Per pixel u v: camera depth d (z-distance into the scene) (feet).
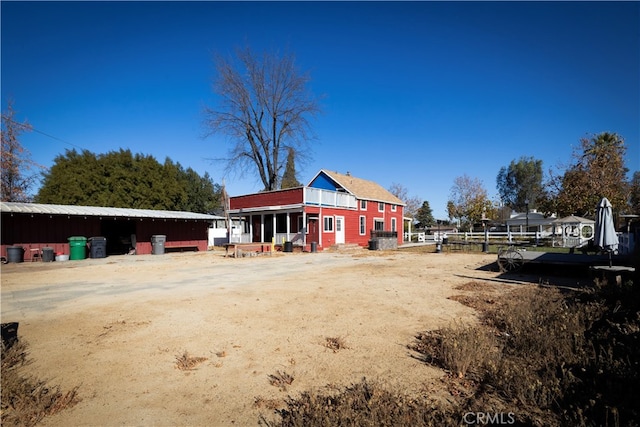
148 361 14.19
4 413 10.21
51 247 63.00
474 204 166.40
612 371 11.45
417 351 15.06
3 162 89.86
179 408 10.65
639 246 33.65
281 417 10.02
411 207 215.92
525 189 233.76
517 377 11.48
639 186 103.91
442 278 35.86
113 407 10.71
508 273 39.47
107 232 77.87
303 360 14.15
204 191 156.76
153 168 116.37
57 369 13.46
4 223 57.77
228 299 25.70
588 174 86.22
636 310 17.81
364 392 10.92
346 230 94.43
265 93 114.62
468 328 16.90
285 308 22.80
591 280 33.53
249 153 117.70
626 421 9.15
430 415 9.62
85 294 28.27
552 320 17.01
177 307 23.26
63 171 102.73
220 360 14.25
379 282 33.32
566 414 9.67
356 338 16.76
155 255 71.77
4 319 20.57
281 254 71.00
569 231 108.78
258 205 89.81
